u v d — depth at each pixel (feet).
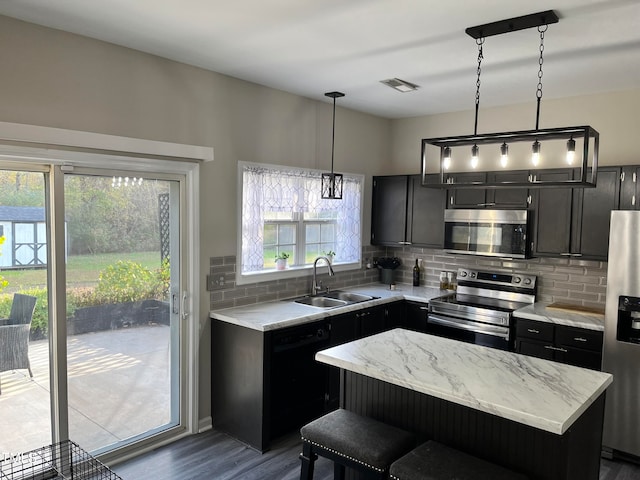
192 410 12.15
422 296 15.35
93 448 10.63
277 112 13.78
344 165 16.20
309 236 15.48
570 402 6.66
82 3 8.11
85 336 10.41
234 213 12.81
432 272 17.13
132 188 10.98
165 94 11.10
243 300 13.23
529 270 14.97
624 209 12.39
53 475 9.75
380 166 17.71
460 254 15.52
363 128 16.84
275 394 11.62
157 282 11.56
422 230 16.25
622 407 11.14
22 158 9.02
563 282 14.34
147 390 11.53
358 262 17.03
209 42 9.95
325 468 10.61
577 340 11.99
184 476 10.27
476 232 14.76
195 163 11.71
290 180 14.32
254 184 13.23
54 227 9.74
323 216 15.89
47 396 9.98
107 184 10.57
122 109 10.36
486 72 11.80
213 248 12.38
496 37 9.39
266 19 8.70
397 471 6.64
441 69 11.59
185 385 12.14
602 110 13.55
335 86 13.30
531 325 12.75
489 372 7.86
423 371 7.85
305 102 14.61
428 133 17.04
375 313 14.42
